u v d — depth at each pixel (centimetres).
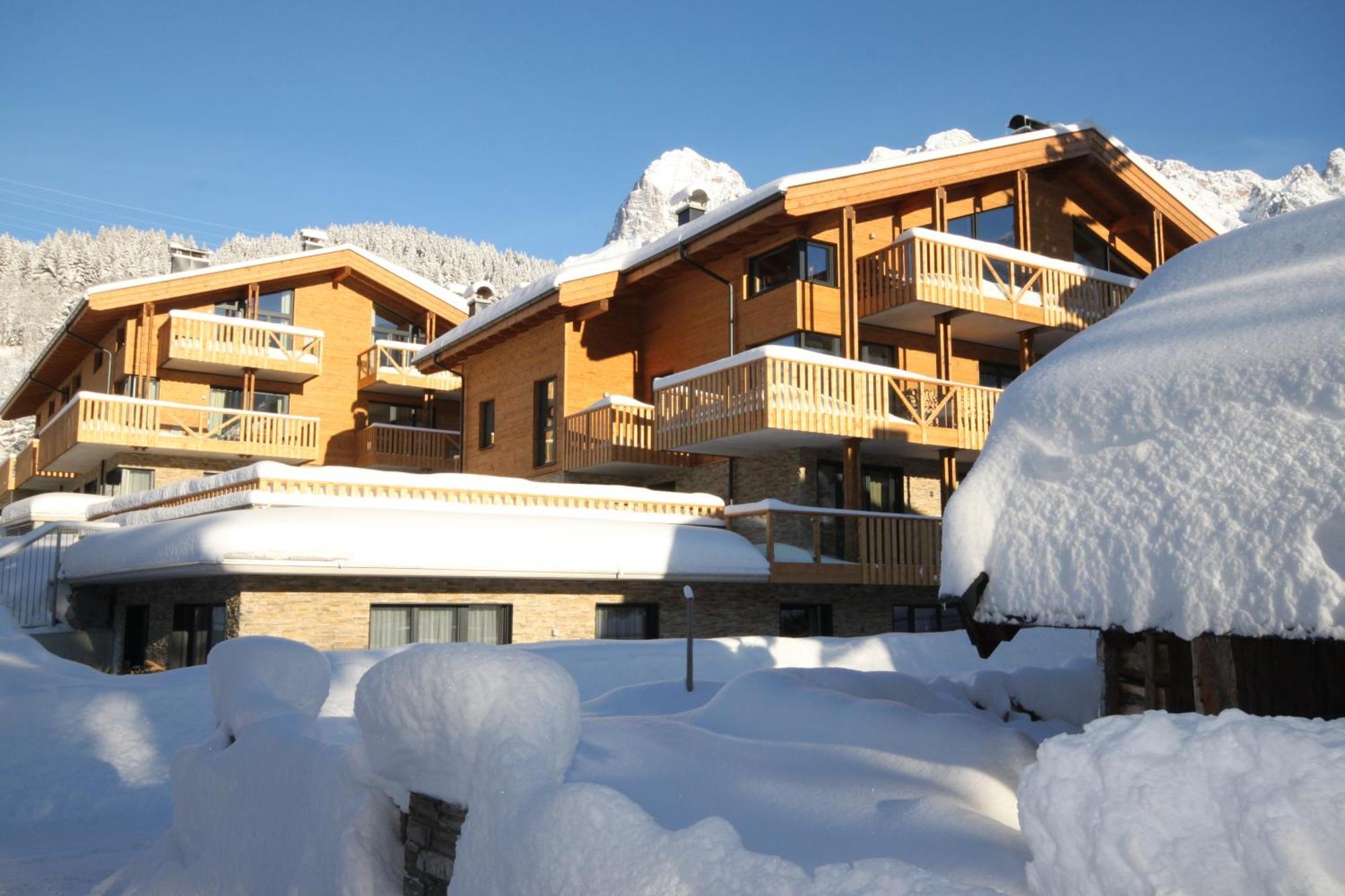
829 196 1697
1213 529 304
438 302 3092
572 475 2027
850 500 1634
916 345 1919
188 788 648
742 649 1311
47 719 1027
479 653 393
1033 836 238
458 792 386
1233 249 489
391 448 2838
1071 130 1972
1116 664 491
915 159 1783
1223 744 215
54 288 10825
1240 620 285
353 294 3064
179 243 3139
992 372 2033
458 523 1377
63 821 901
